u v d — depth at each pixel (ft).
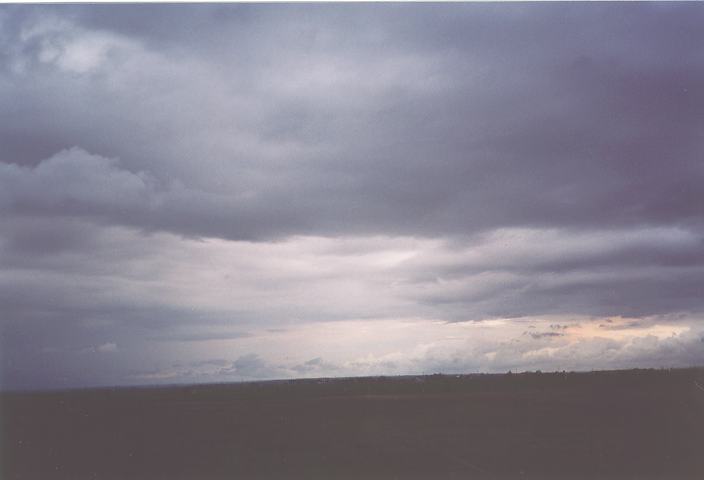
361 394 136.05
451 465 52.21
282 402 117.91
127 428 79.05
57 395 153.07
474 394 124.26
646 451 55.72
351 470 51.49
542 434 65.31
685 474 47.96
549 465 51.44
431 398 114.62
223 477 50.75
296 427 76.07
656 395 102.06
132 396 146.00
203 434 72.18
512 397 109.60
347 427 74.38
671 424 70.95
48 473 54.13
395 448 59.67
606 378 132.16
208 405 115.75
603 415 78.64
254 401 123.13
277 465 53.83
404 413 87.71
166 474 52.11
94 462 57.31
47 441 68.69
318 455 57.47
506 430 68.54
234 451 60.44
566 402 96.12
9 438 71.36
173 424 82.53
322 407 103.35
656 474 47.96
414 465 52.47
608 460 52.29
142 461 57.16
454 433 67.26
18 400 136.56
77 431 76.54
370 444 62.23
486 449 58.03
